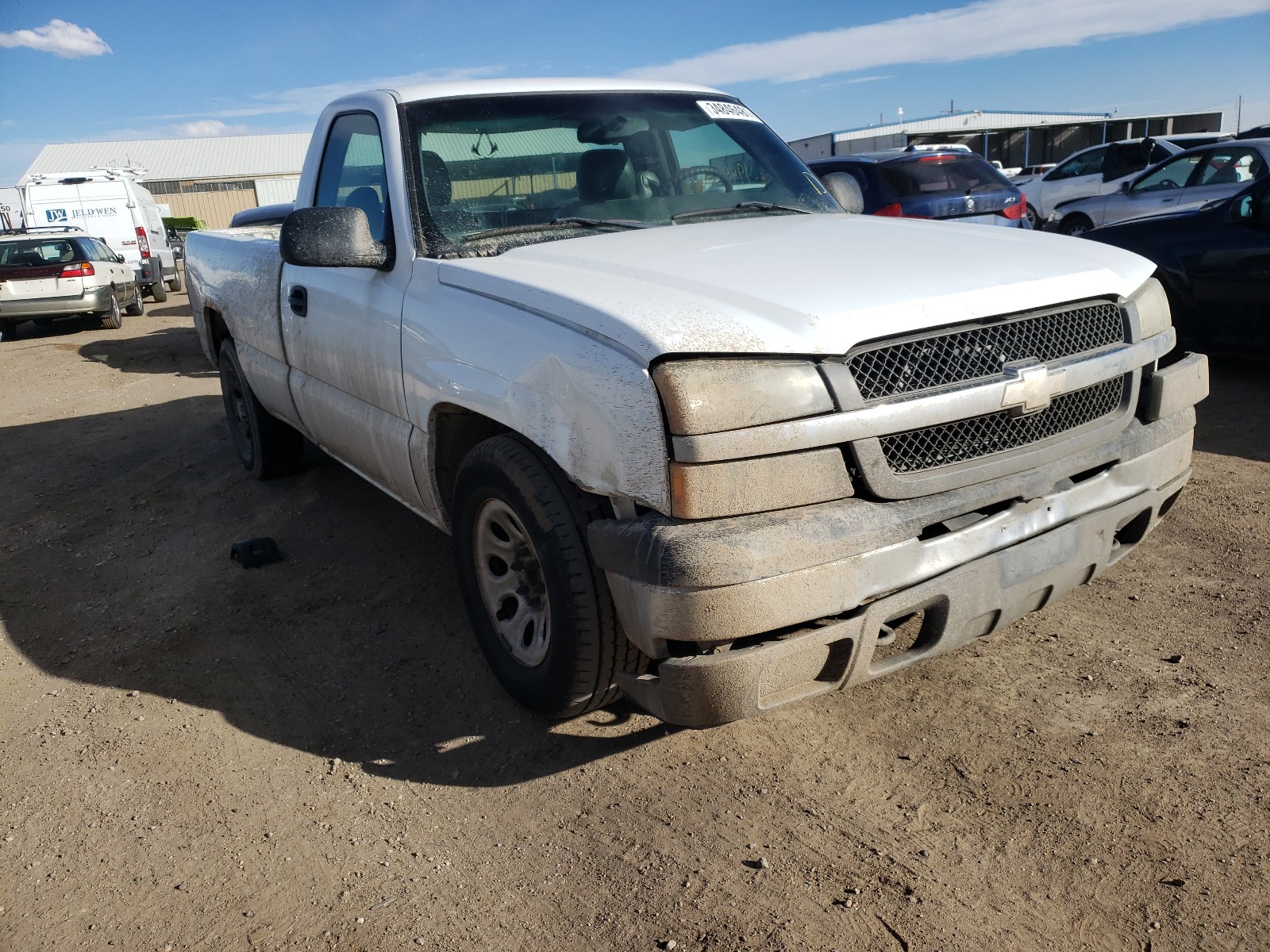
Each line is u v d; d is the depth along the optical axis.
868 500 2.28
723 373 2.15
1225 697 2.83
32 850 2.57
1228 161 10.72
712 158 3.75
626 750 2.82
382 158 3.43
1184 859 2.21
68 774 2.91
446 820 2.58
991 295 2.43
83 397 9.01
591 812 2.56
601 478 2.30
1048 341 2.54
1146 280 2.91
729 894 2.22
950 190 8.49
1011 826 2.36
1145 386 2.84
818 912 2.14
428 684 3.29
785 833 2.41
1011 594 2.45
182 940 2.21
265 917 2.26
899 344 2.31
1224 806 2.37
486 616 3.08
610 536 2.29
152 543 4.84
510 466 2.62
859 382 2.27
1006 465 2.42
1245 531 3.96
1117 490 2.68
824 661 2.32
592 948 2.10
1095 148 15.28
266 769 2.87
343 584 4.16
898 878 2.22
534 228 3.26
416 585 4.09
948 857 2.28
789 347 2.18
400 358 3.16
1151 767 2.54
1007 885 2.17
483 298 2.78
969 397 2.34
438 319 2.93
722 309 2.27
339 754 2.93
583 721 2.99
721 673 2.20
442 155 3.33
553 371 2.41
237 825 2.61
